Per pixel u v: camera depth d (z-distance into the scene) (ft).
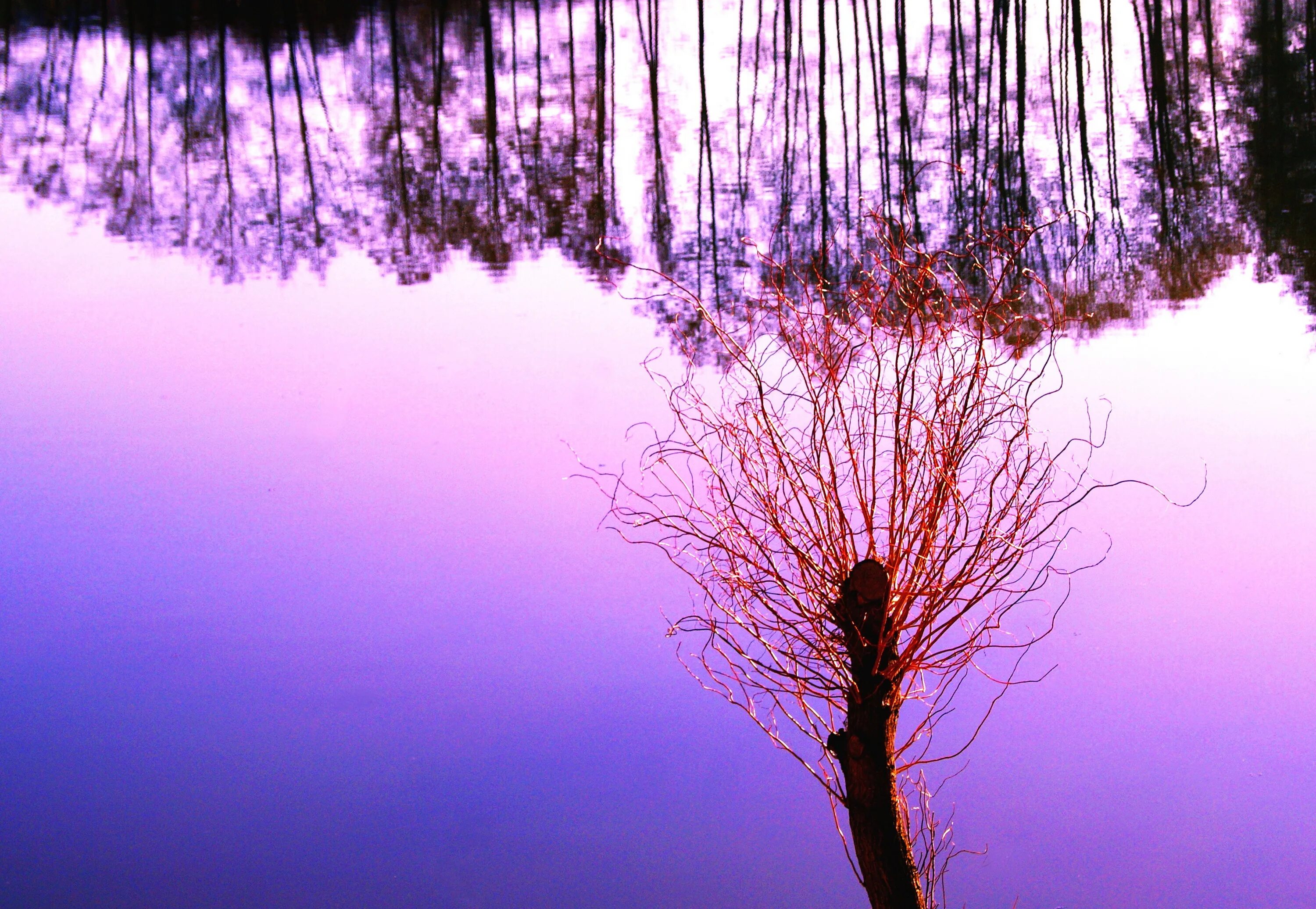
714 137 59.77
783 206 50.29
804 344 12.32
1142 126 56.95
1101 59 63.31
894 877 11.58
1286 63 59.93
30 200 53.06
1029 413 12.13
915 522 11.57
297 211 53.67
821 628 11.89
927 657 12.02
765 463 12.09
